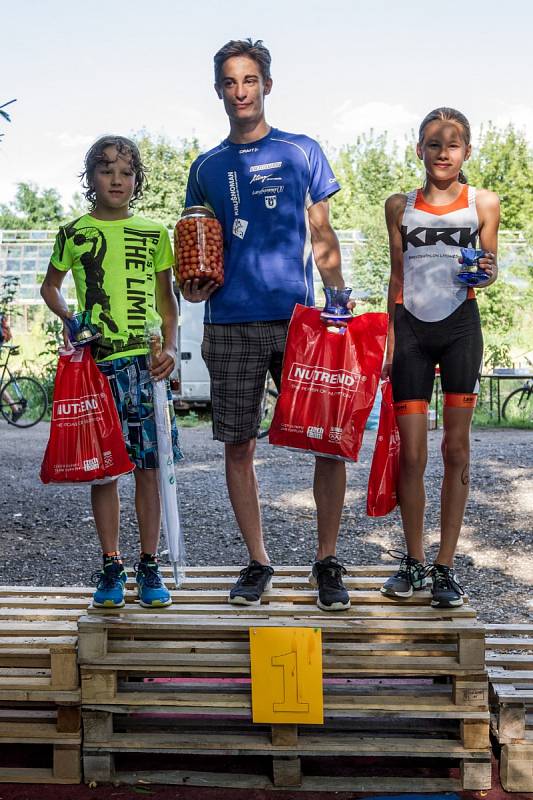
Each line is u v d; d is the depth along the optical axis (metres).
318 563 3.54
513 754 3.20
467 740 3.18
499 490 8.57
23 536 6.99
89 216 3.60
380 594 3.51
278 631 3.19
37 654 3.32
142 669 3.23
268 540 6.82
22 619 3.57
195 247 3.46
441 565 3.47
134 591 3.68
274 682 3.18
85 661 3.23
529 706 3.41
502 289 16.89
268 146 3.58
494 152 25.22
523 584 5.71
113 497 3.49
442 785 3.20
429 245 3.52
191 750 3.22
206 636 3.33
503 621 4.97
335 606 3.35
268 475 9.55
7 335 14.41
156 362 3.45
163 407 3.45
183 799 3.13
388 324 3.57
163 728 3.32
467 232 3.51
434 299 3.50
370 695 3.27
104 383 3.40
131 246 3.54
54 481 3.38
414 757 3.46
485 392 15.77
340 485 3.57
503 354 16.09
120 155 3.51
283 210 3.54
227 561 6.23
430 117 3.50
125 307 3.50
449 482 3.51
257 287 3.54
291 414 3.41
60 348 3.43
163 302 3.68
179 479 9.37
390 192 27.27
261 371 3.59
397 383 3.56
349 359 3.40
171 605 3.45
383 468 3.62
